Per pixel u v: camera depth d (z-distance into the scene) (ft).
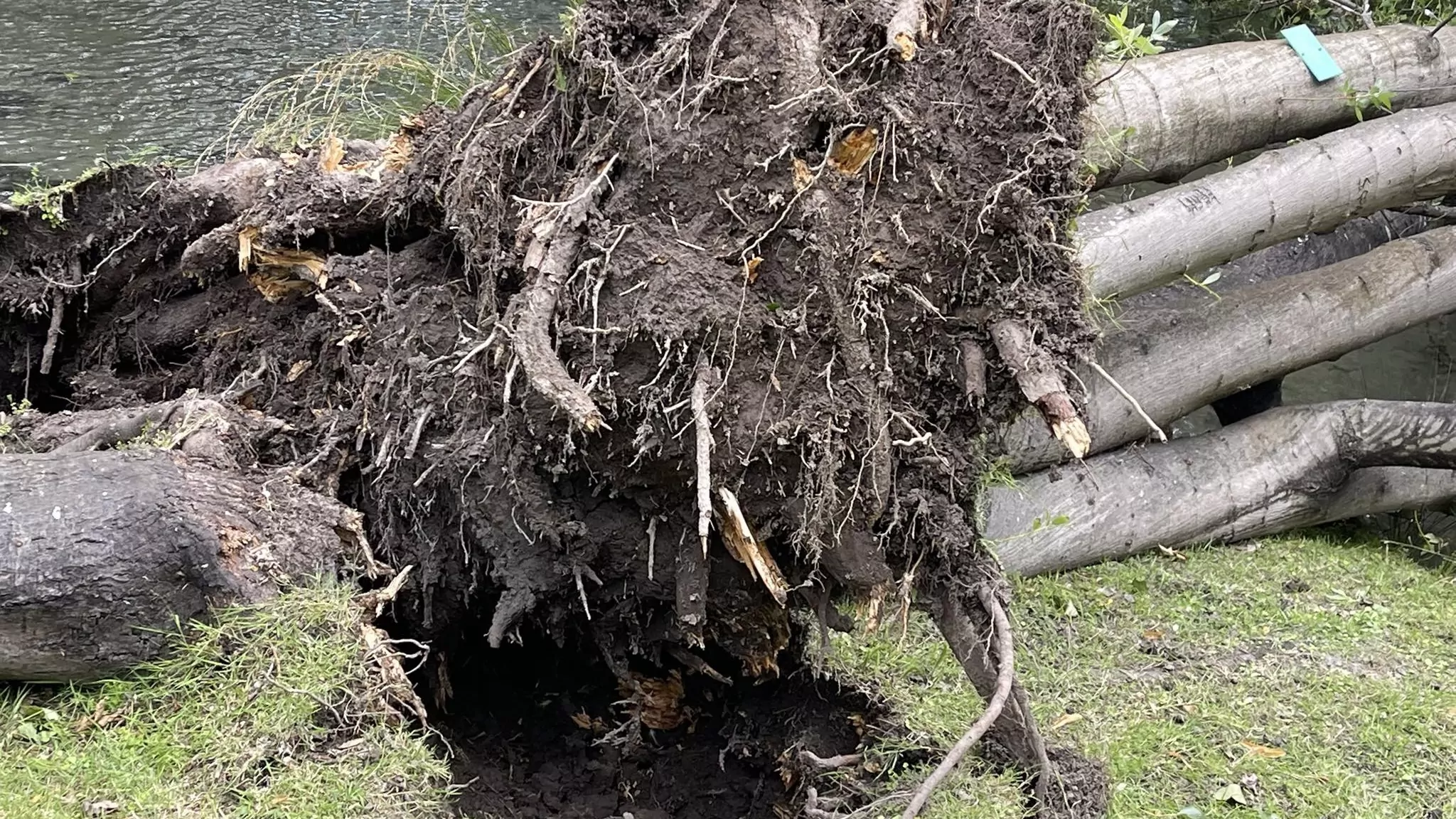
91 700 7.50
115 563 7.40
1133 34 9.73
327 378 9.68
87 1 22.82
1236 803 9.33
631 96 7.61
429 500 8.86
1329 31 19.10
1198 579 13.56
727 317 7.39
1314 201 13.88
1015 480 13.44
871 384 7.64
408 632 9.37
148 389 10.62
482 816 8.64
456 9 19.35
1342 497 15.30
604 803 9.34
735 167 7.59
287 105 14.99
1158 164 13.66
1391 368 19.12
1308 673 11.42
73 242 10.58
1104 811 8.95
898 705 10.19
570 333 7.44
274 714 7.27
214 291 10.66
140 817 6.53
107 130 16.81
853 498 7.70
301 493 8.58
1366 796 9.50
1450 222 18.20
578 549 8.39
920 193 7.72
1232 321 14.33
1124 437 14.05
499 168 8.34
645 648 9.64
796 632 10.63
